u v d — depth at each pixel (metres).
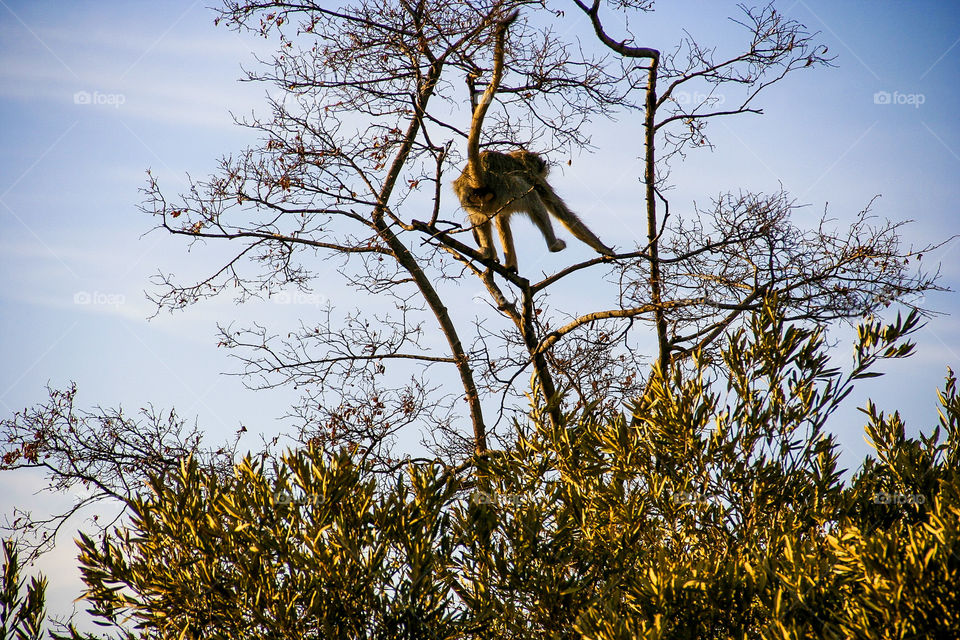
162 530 13.95
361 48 21.03
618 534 14.34
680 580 12.11
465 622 13.27
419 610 13.15
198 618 13.36
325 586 13.09
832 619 11.34
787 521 14.26
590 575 13.90
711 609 12.02
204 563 13.38
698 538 14.40
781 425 15.14
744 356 15.70
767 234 21.84
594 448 15.61
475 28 20.66
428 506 13.84
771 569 12.05
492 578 14.04
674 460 15.07
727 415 14.99
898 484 14.76
